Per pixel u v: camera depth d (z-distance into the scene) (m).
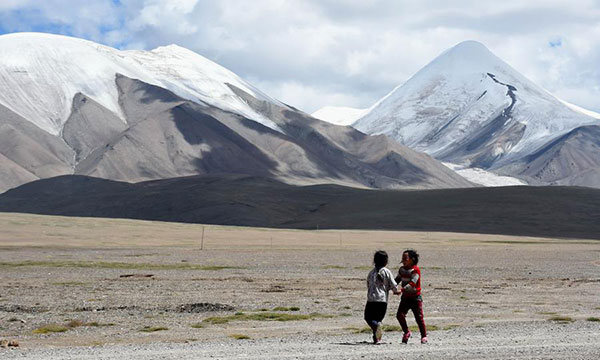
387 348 21.12
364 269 65.69
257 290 45.00
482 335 24.52
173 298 39.88
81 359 19.23
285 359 19.05
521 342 22.59
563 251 106.38
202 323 29.56
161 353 20.28
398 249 108.81
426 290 45.62
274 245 120.56
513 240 155.00
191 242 128.50
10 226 146.12
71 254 88.12
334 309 34.94
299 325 28.83
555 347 21.48
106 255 86.75
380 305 21.67
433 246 122.25
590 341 22.92
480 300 39.41
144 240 132.00
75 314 32.69
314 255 89.50
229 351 20.62
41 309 34.41
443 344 22.06
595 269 69.06
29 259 77.12
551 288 47.53
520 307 35.97
